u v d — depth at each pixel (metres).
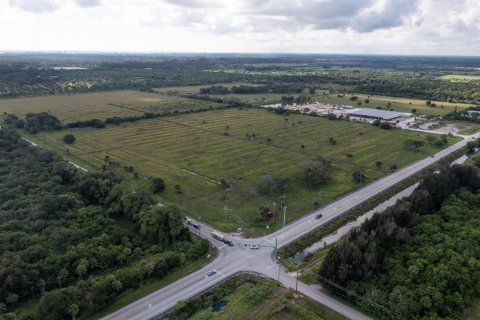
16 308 88.06
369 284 94.31
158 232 116.81
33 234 110.94
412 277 96.25
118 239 115.75
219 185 163.25
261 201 148.25
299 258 112.81
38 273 93.94
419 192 132.75
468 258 102.88
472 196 140.62
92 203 141.50
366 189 163.50
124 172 176.00
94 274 100.94
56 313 83.62
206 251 111.69
